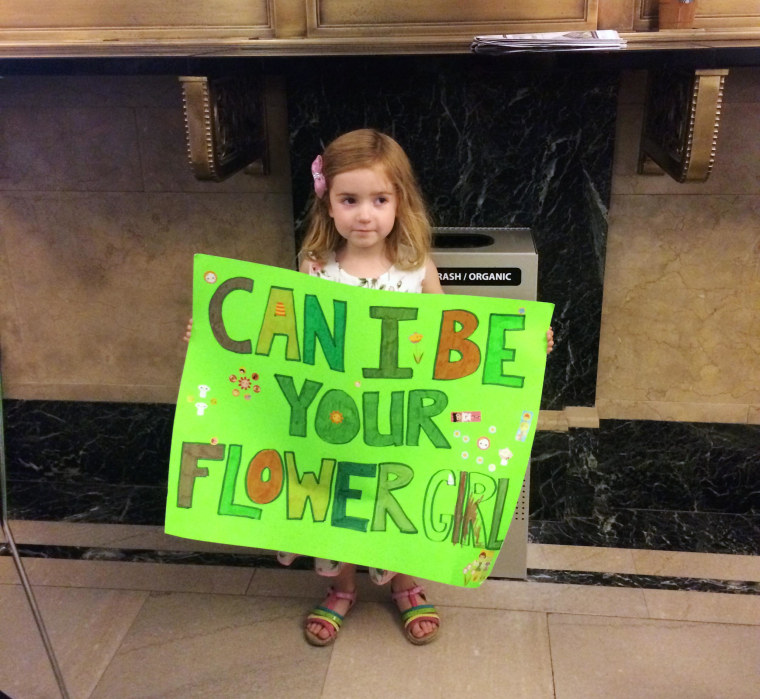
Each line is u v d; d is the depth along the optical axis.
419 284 1.76
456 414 1.69
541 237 2.17
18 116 2.27
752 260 2.22
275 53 1.82
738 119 2.08
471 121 2.08
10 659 1.89
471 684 1.81
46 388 2.56
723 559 2.21
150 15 2.06
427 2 1.97
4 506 1.57
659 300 2.28
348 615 2.03
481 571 1.73
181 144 2.26
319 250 1.74
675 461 2.42
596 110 2.04
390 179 1.60
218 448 1.70
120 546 2.30
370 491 1.72
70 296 2.46
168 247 2.38
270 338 1.67
